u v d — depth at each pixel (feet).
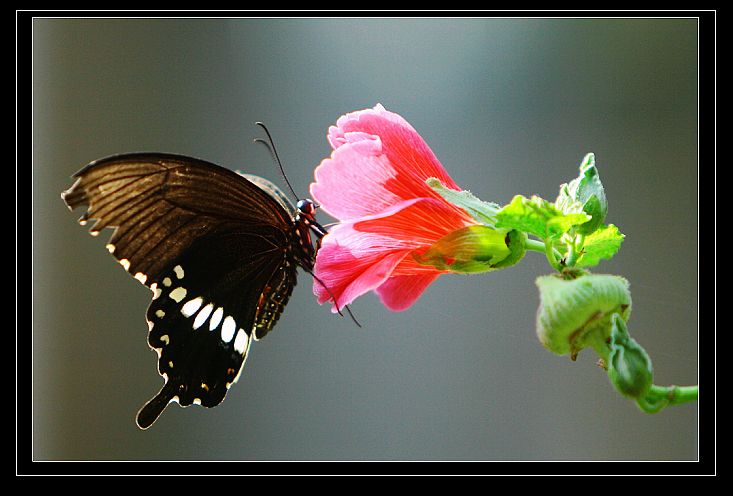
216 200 2.64
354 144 2.55
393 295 2.64
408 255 2.58
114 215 2.60
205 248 2.65
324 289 2.57
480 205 2.55
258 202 2.66
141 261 2.62
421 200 2.55
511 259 2.55
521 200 2.53
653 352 3.06
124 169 2.60
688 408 3.05
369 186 2.56
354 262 2.57
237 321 2.69
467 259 2.55
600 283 2.52
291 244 2.69
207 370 2.68
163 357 2.65
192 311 2.66
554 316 2.52
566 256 2.56
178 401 2.66
